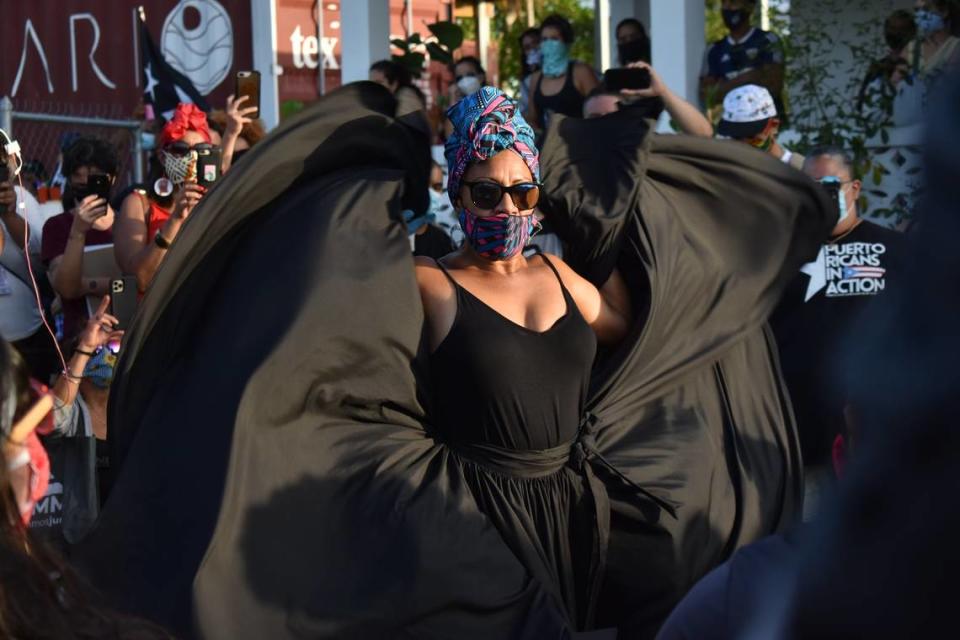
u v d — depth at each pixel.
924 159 0.80
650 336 3.95
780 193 4.29
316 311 3.47
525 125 3.55
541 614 3.31
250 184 3.68
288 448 3.42
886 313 0.83
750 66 7.77
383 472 3.45
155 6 12.26
